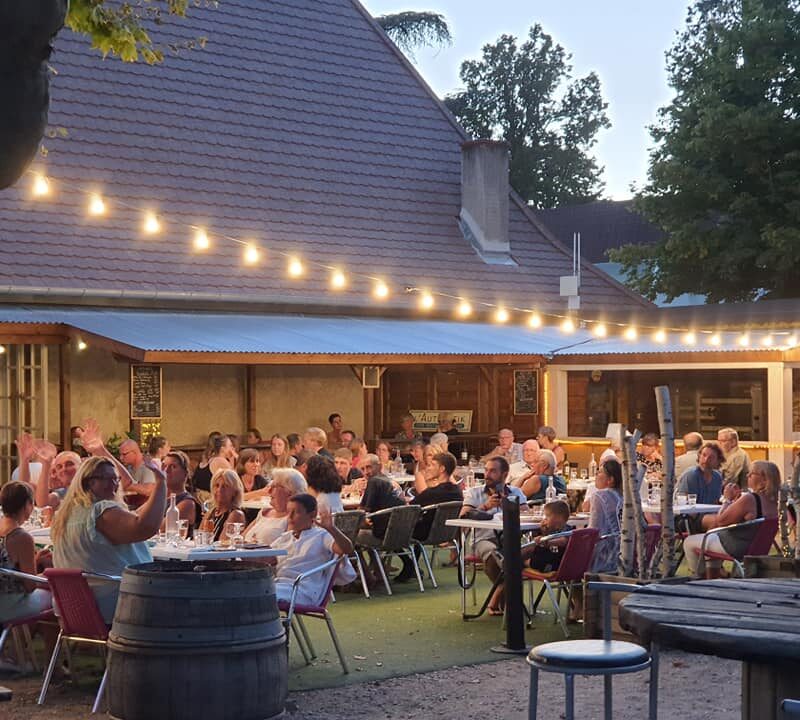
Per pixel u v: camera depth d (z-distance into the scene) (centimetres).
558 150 5184
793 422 1838
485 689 852
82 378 1773
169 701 666
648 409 2044
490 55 5262
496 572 1127
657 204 3100
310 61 2419
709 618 497
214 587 675
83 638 805
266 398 2017
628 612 517
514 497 991
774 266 2944
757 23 2958
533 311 2245
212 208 2062
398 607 1191
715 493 1420
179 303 1862
